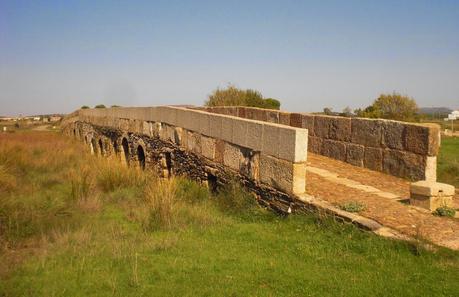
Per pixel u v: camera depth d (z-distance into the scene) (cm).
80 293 528
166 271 579
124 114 2006
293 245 636
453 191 706
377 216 659
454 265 507
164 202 881
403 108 3203
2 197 966
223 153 1053
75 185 1185
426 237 577
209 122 1129
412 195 720
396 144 965
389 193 808
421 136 898
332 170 1021
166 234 764
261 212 844
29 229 817
